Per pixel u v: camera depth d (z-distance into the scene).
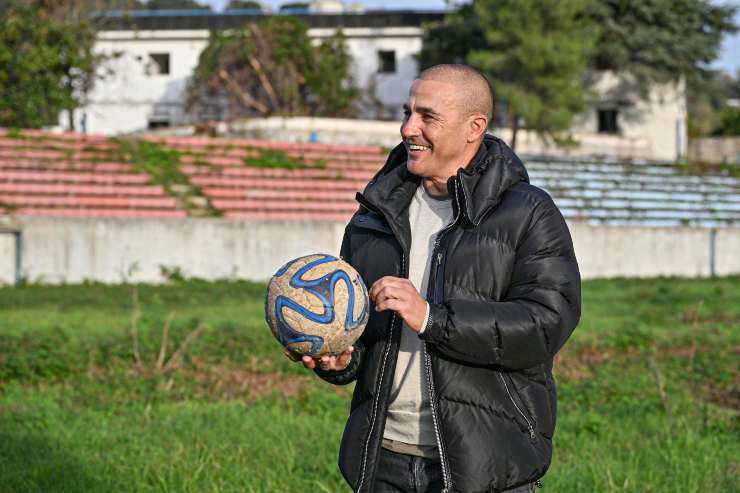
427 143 4.18
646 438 9.18
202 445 8.13
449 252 4.09
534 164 40.91
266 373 13.04
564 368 14.08
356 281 4.14
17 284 25.69
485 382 4.00
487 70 44.91
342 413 10.23
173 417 9.69
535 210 4.11
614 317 20.67
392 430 4.23
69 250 26.42
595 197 37.59
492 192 4.12
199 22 56.47
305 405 10.66
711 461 8.06
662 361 14.88
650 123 54.22
